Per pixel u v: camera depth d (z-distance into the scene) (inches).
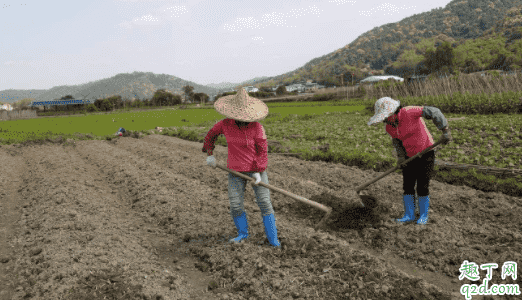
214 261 157.0
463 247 158.6
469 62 5128.0
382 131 566.3
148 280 140.7
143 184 300.0
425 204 190.4
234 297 130.4
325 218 176.2
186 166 374.3
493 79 1004.6
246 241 174.2
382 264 142.4
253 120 153.2
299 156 416.2
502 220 189.2
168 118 1456.7
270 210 167.3
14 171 410.9
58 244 172.7
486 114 770.8
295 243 165.5
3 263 163.2
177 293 133.7
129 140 680.4
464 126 535.5
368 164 334.3
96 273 142.6
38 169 401.4
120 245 175.8
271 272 141.9
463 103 851.4
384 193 246.4
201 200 249.1
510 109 749.9
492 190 242.7
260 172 167.2
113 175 355.9
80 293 128.4
